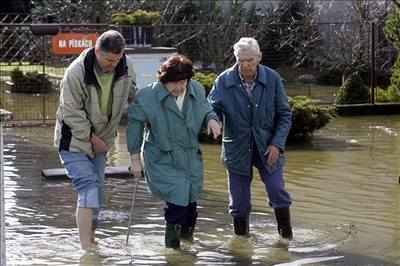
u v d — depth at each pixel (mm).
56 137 6910
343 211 8633
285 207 7375
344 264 6641
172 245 7035
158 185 6863
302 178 10500
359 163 11641
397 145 13398
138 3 23281
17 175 10578
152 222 8086
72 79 6652
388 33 16531
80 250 6957
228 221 8148
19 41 22953
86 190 6797
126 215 8359
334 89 21938
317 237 7523
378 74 21906
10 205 8789
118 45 6516
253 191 9602
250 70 7066
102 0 22859
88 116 6793
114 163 11539
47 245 7148
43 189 9664
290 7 24203
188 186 6887
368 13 22266
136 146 6895
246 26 21938
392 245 7258
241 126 7203
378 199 9234
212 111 6969
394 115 18062
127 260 6707
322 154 12461
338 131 15195
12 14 27938
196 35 21000
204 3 24203
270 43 23312
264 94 7164
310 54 22969
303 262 6691
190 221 7227
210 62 22000
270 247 7164
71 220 8141
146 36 16031
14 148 12977
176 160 6883
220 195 9430
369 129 15547
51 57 23406
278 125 7266
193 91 6934
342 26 22391
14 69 23547
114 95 6781
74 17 23531
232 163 7324
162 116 6828
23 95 22312
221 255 6895
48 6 24094
